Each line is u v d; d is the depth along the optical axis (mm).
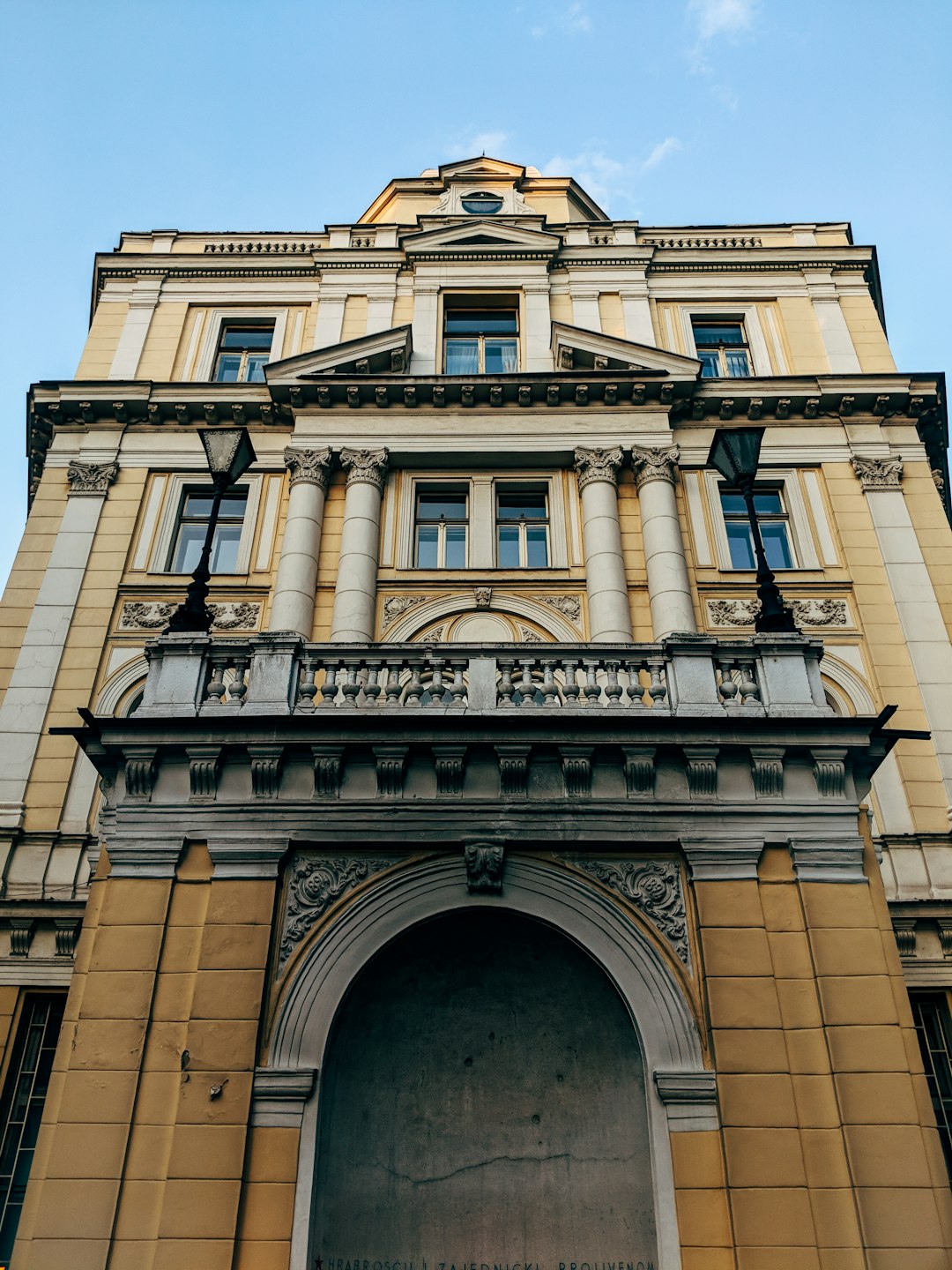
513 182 23625
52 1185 7262
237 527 17703
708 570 16641
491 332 20156
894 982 8031
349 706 9062
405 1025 8977
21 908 12906
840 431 18375
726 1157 7367
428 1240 8250
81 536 17047
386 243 21672
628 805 8758
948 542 16969
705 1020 8031
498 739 8867
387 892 8555
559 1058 8930
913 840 13805
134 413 18438
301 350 19906
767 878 8539
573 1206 8352
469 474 18016
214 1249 7023
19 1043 12375
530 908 8500
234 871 8516
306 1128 7562
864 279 20906
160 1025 7938
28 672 15430
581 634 16062
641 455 17609
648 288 20625
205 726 8969
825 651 15789
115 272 21031
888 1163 7281
